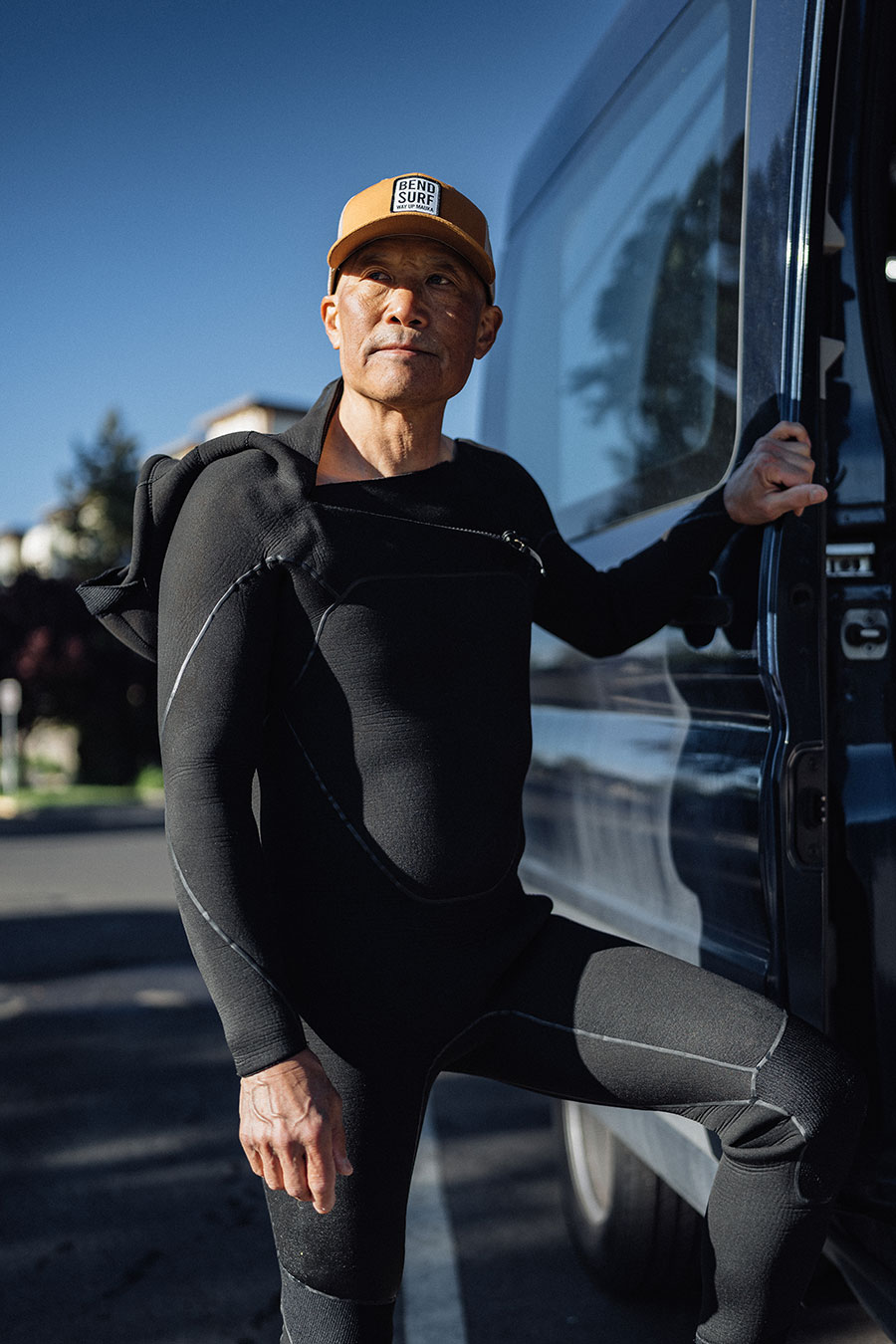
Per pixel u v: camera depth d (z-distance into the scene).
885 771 1.62
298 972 1.46
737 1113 1.36
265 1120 1.30
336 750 1.45
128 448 33.72
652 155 2.29
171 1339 2.51
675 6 2.21
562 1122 2.79
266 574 1.41
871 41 1.66
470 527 1.55
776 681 1.53
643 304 2.30
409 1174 1.47
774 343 1.68
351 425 1.58
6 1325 2.58
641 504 2.23
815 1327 2.44
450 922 1.46
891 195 2.03
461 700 1.48
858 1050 1.58
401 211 1.48
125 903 8.85
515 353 3.36
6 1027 5.11
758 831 1.56
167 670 1.40
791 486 1.56
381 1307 1.48
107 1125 3.90
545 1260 2.88
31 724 28.16
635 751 2.06
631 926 2.05
